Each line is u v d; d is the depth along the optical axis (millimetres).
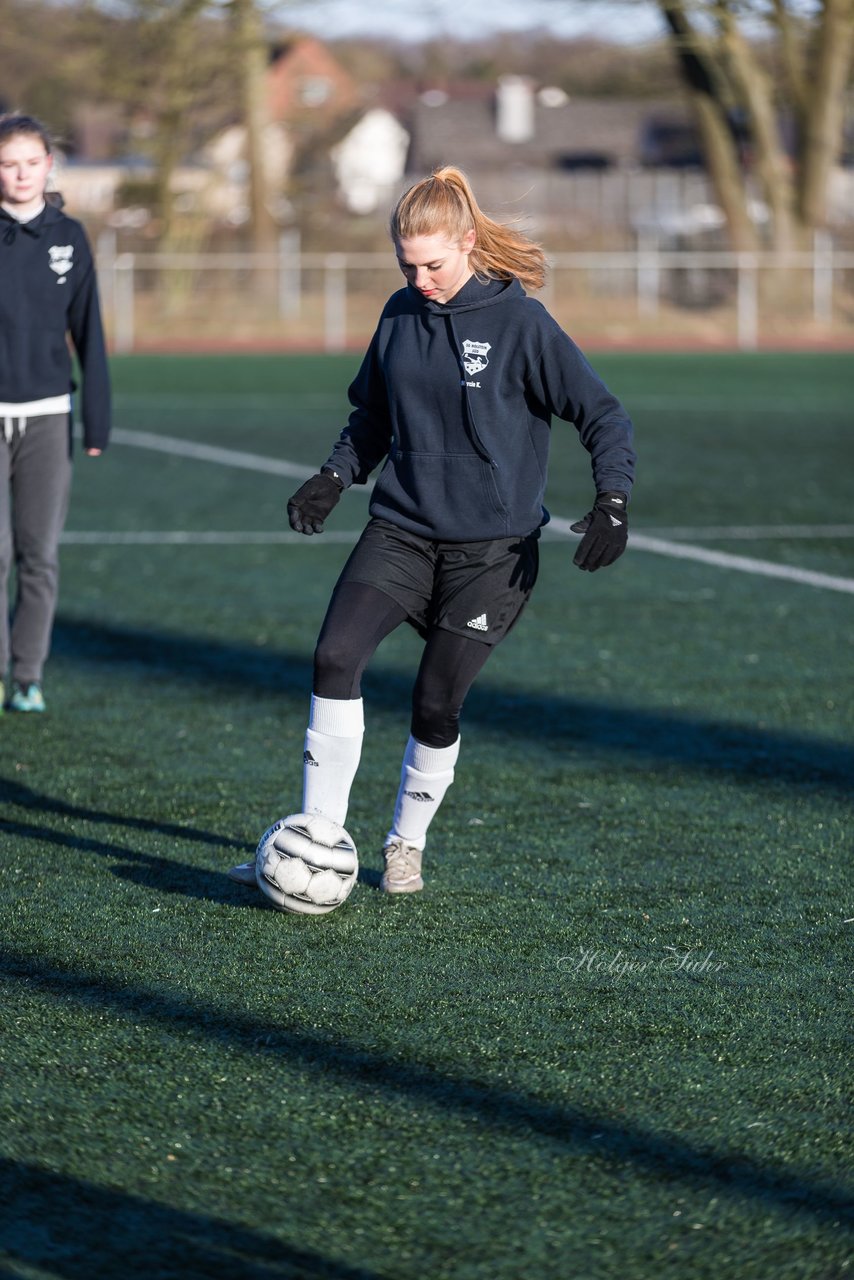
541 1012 11555
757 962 12664
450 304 13023
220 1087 10219
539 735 20094
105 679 23062
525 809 16953
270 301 115562
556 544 36094
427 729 13695
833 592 30156
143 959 12523
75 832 15992
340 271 114875
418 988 11984
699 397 74062
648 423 62500
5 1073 10367
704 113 118438
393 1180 9086
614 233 124750
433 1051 10828
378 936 13133
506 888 14430
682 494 43531
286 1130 9648
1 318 19625
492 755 19141
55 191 19891
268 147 122750
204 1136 9562
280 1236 8508
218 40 116438
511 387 13070
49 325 19844
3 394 19875
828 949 12992
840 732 20375
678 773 18453
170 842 15711
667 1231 8602
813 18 112750
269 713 21219
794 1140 9617
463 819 16578
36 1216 8641
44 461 20312
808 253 117062
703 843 15875
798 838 16078
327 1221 8664
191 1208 8766
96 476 46781
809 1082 10430
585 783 18000
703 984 12172
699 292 118312
